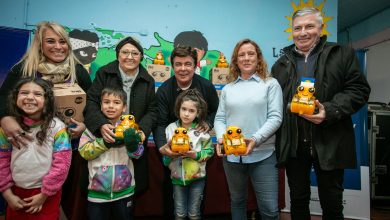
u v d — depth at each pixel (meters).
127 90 1.65
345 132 1.39
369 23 4.66
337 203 1.38
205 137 1.63
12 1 3.09
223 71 2.76
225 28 3.50
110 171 1.42
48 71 1.54
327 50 1.43
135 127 1.44
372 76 4.54
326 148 1.37
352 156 1.38
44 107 1.30
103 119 1.45
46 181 1.24
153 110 1.68
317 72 1.43
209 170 2.23
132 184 1.50
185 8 3.43
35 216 1.28
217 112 1.72
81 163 1.57
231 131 1.39
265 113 1.53
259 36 3.56
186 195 1.62
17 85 1.29
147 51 3.34
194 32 3.43
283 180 2.39
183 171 1.57
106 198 1.40
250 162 1.52
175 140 1.46
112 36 3.27
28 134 1.28
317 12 1.47
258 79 1.58
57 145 1.30
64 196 1.77
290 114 1.48
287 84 1.55
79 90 1.49
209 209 2.24
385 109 3.61
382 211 3.19
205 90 1.78
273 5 3.60
